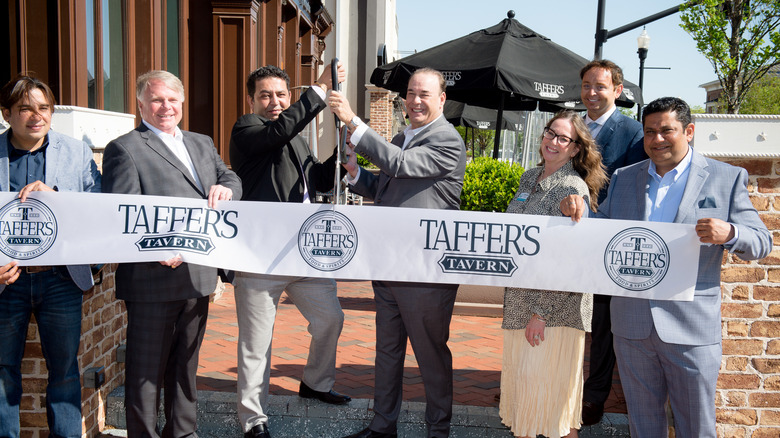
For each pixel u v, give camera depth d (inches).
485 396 162.2
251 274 138.2
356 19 789.9
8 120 116.9
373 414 148.8
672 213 115.6
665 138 109.8
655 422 116.4
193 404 133.4
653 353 114.6
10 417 123.1
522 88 239.6
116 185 119.8
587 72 154.1
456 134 132.3
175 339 130.3
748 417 135.3
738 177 110.9
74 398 126.1
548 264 118.9
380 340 140.6
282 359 190.1
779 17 337.4
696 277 111.2
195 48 316.5
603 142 152.3
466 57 257.8
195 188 127.0
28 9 174.7
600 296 144.7
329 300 149.0
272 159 141.1
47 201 116.4
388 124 756.6
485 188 257.0
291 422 149.8
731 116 128.0
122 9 239.0
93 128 139.2
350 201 540.1
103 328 149.7
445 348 136.2
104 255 118.5
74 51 178.4
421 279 123.7
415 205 130.3
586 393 150.5
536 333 117.3
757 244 103.8
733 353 134.6
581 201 116.8
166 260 120.4
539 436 141.2
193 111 319.9
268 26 398.3
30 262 116.3
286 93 144.5
